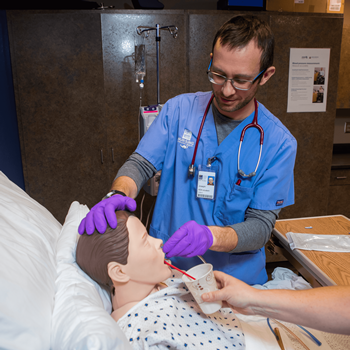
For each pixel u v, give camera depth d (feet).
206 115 4.24
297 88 8.36
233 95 3.48
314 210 9.25
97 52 7.39
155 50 7.58
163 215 4.63
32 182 7.82
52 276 2.64
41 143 7.66
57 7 7.20
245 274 4.27
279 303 2.64
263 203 3.94
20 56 7.19
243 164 4.06
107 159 7.98
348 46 9.36
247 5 7.73
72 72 7.41
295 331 3.41
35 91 7.39
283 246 4.98
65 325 2.17
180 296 3.34
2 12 6.97
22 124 7.52
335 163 9.66
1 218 2.64
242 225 3.67
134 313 2.92
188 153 4.25
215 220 4.26
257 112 4.03
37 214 3.27
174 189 4.38
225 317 3.26
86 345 1.94
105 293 3.19
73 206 4.17
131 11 7.30
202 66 7.86
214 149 4.19
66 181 7.95
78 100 7.57
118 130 7.88
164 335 2.61
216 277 3.09
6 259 2.20
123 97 7.72
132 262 3.00
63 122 7.63
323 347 3.25
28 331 2.02
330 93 8.57
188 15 7.55
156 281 3.17
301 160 8.86
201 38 7.69
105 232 2.93
